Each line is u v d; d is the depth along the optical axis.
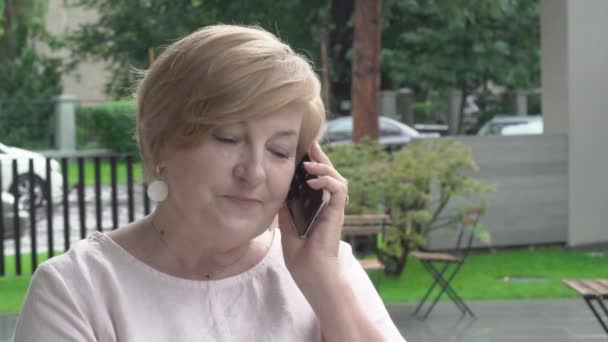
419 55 23.59
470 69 22.98
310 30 22.61
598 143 12.38
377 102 11.82
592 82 12.31
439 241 11.55
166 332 1.62
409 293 9.16
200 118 1.49
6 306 8.38
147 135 1.57
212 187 1.56
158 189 1.62
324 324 1.70
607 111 12.39
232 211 1.57
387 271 9.93
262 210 1.59
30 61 30.78
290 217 1.76
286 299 1.73
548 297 9.01
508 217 12.05
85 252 1.64
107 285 1.62
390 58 23.72
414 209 9.73
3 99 29.88
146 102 1.57
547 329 7.61
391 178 9.33
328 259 1.72
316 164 1.73
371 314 1.80
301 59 1.58
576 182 12.30
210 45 1.52
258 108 1.50
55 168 15.50
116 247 1.66
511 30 23.17
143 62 24.94
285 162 1.60
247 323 1.69
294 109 1.56
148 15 24.61
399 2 22.50
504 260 11.14
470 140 11.85
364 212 9.26
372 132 11.77
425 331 7.60
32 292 1.60
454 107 27.47
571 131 12.26
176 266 1.67
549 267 10.66
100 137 28.52
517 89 26.31
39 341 1.56
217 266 1.69
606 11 12.32
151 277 1.65
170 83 1.53
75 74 32.19
